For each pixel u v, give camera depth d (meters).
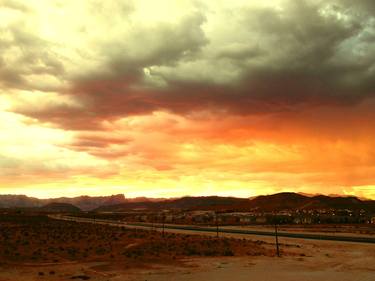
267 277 42.50
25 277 40.81
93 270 45.56
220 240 80.38
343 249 70.62
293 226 163.25
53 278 40.44
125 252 60.66
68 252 59.00
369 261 55.19
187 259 55.69
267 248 70.88
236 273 44.78
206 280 40.53
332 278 42.00
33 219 145.00
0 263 48.47
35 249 61.50
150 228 134.50
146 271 45.50
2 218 135.25
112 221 199.88
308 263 53.00
